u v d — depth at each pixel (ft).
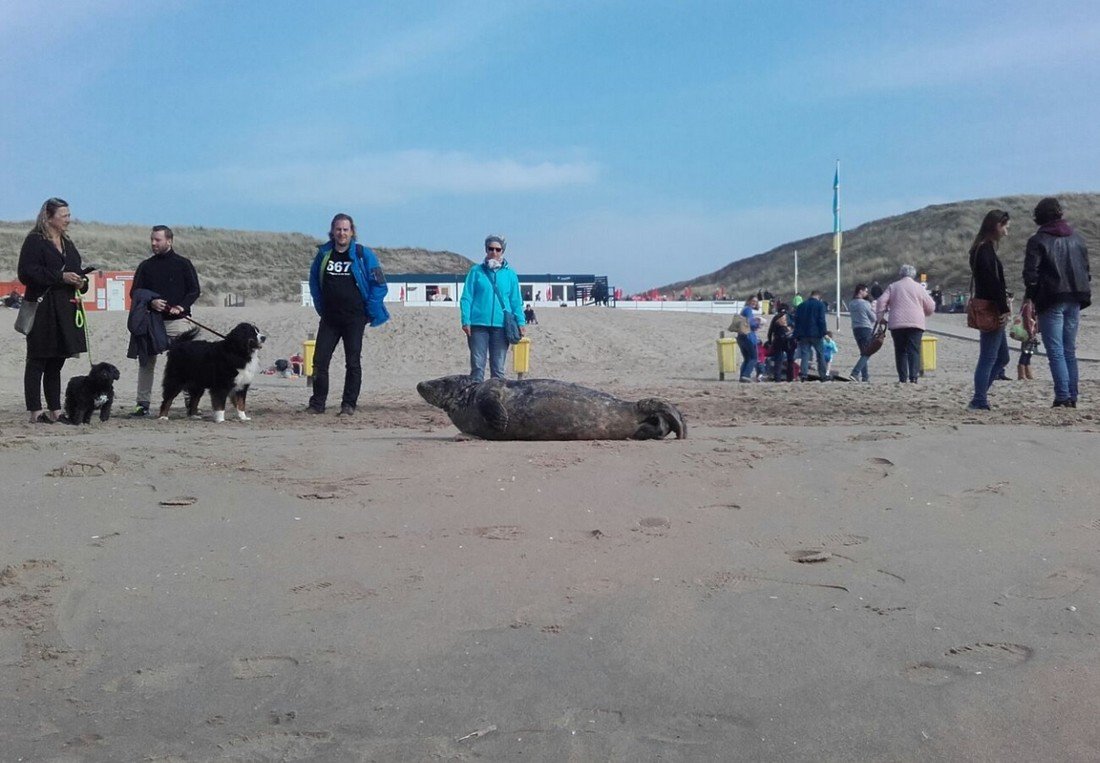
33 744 12.67
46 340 37.86
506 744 12.28
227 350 39.09
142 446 26.43
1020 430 28.14
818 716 12.70
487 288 40.88
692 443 25.98
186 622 15.85
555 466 23.34
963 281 257.55
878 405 44.73
